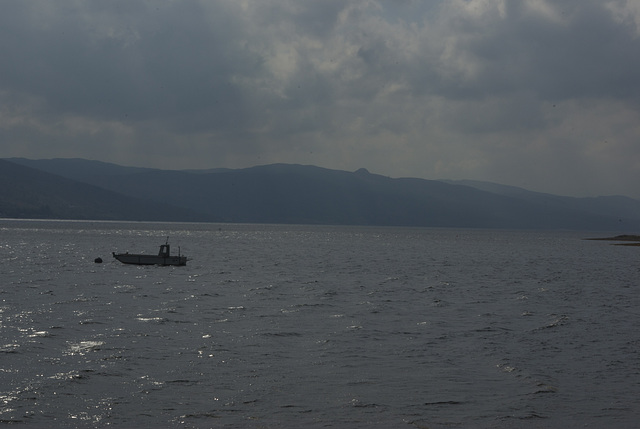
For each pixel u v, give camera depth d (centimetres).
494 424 2105
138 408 2180
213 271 7219
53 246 11694
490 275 7538
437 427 2072
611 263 10412
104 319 3703
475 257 11500
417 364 2798
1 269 6775
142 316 3838
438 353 3009
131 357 2798
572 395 2398
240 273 7025
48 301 4406
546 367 2777
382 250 13250
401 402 2294
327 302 4669
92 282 5725
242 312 4088
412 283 6291
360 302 4712
